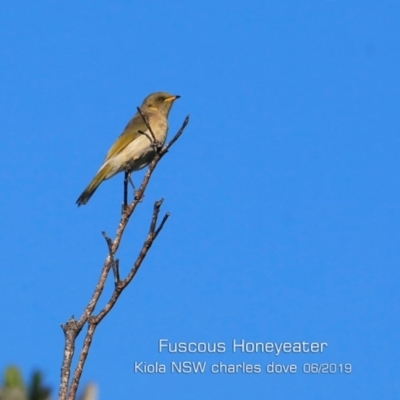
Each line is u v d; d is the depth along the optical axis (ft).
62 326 35.27
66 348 34.37
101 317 36.09
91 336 35.17
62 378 33.42
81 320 35.78
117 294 37.14
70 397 32.71
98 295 36.91
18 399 20.63
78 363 34.01
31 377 21.36
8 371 21.20
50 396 21.40
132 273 37.73
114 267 37.55
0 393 20.67
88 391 23.13
